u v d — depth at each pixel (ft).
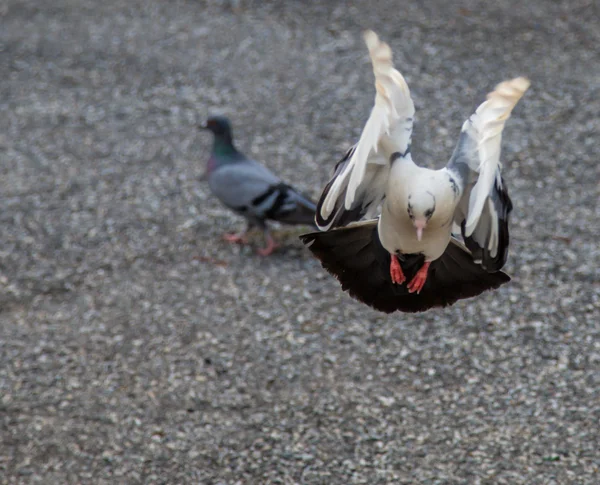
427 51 63.72
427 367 35.58
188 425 32.91
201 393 34.58
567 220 45.03
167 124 56.59
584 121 54.49
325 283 41.34
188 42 67.05
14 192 49.21
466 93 58.29
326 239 22.22
